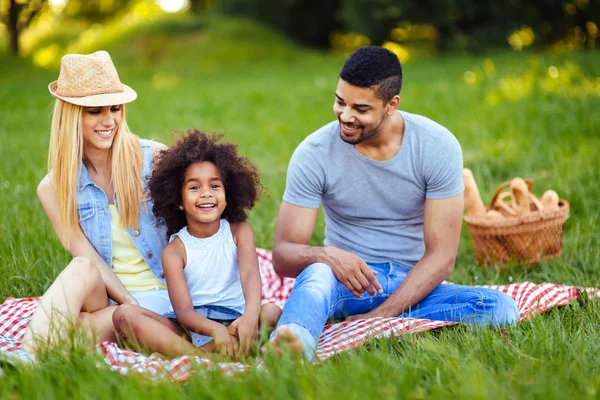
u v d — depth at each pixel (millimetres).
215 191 4184
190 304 4051
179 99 17797
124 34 33719
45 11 38594
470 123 10570
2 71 29109
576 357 3471
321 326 3789
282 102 16172
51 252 5535
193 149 4199
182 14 40719
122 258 4496
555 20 25016
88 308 3943
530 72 13938
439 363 3455
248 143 10977
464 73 17641
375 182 4441
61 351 3500
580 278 5062
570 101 10852
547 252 5418
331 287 4008
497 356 3570
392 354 3684
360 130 4164
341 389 3092
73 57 4242
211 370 3322
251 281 4176
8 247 5738
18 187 7574
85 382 3221
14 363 3359
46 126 13914
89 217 4426
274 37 32062
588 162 7488
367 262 4633
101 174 4484
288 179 4543
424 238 4453
